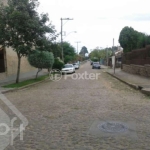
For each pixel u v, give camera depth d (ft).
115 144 16.72
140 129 20.25
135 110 27.84
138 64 85.40
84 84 60.08
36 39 63.72
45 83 68.59
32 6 62.64
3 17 59.16
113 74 93.91
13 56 83.66
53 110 28.25
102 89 49.03
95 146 16.38
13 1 61.11
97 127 20.93
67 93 43.45
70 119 23.84
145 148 15.98
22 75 92.07
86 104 31.71
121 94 41.42
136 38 151.84
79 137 18.31
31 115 25.93
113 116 24.95
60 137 18.42
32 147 16.48
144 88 45.03
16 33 60.85
